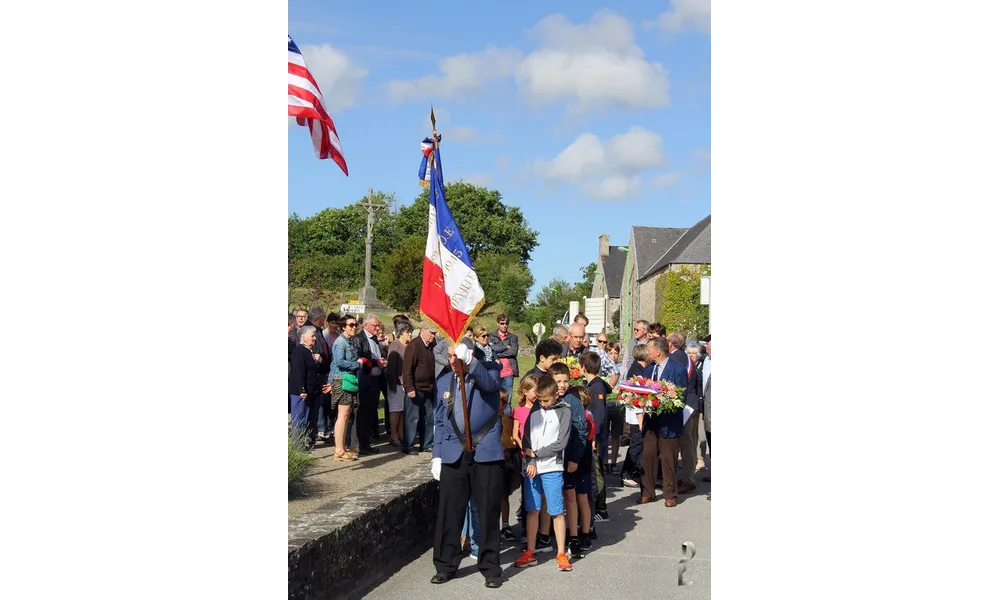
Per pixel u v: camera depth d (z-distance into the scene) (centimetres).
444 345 898
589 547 825
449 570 688
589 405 870
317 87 786
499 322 1410
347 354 1045
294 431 978
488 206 9438
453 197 9344
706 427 1162
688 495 1134
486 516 679
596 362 965
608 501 1085
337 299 3503
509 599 641
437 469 693
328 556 589
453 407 687
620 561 770
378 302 4800
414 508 784
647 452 1065
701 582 692
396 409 1225
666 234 6197
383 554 704
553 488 735
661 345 1066
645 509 1029
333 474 930
